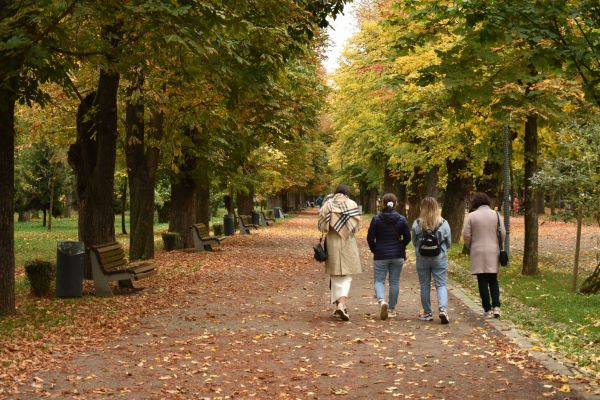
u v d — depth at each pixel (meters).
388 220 11.72
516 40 8.73
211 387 7.09
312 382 7.38
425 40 14.44
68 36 11.16
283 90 21.53
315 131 27.73
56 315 11.67
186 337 9.80
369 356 8.65
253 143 25.19
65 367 7.96
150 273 14.77
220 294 14.48
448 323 11.02
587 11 7.46
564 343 9.22
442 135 22.89
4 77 10.19
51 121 23.94
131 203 21.81
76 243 14.03
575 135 14.98
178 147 22.56
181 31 11.42
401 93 19.59
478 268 11.46
